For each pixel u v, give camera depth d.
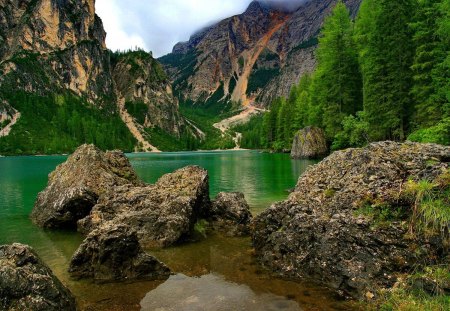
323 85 60.91
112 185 24.48
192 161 96.69
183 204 20.30
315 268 13.51
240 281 13.46
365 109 44.19
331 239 13.44
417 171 13.77
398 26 38.91
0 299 9.82
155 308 11.18
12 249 11.38
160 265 14.38
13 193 38.12
